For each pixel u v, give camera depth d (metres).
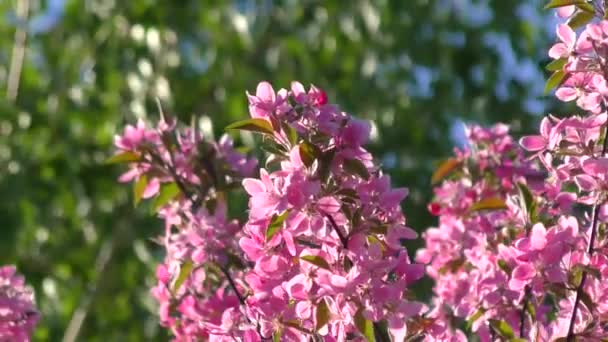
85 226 3.47
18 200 3.32
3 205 3.31
